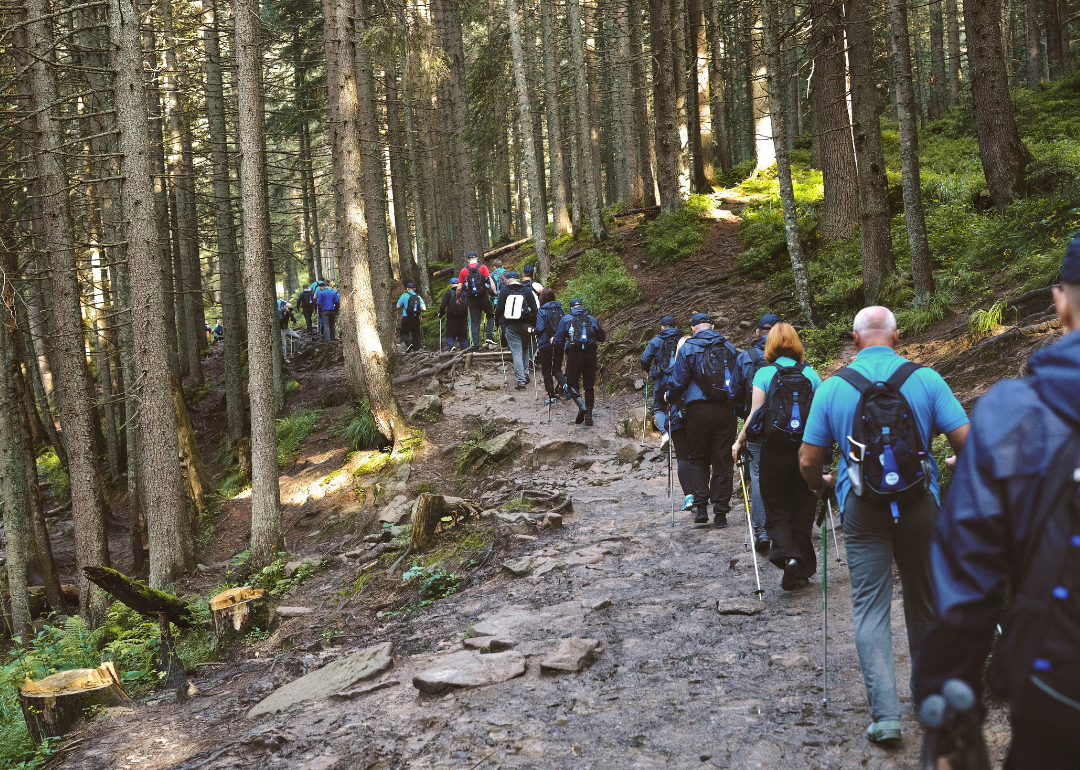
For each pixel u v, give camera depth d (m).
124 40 10.71
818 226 16.36
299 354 25.53
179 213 21.64
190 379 25.97
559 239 24.23
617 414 13.41
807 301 12.51
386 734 4.46
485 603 6.88
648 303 17.36
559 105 26.73
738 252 17.91
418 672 5.41
